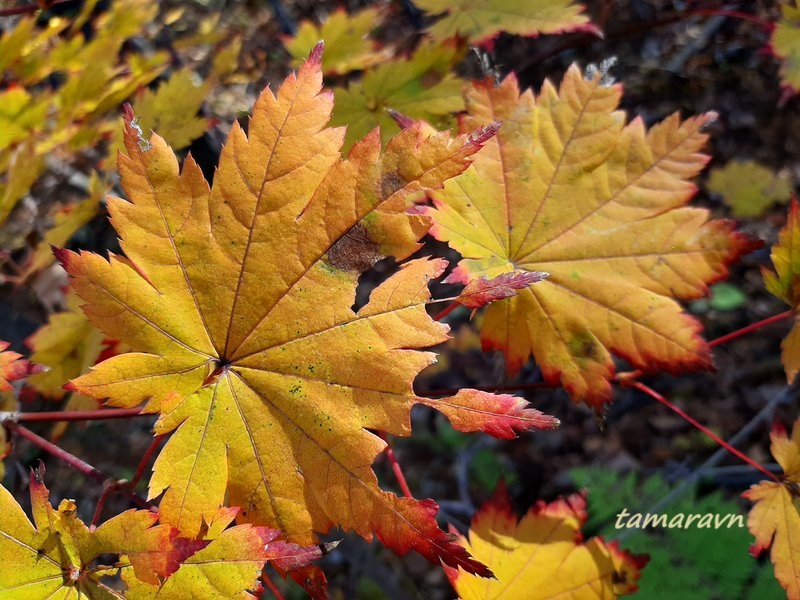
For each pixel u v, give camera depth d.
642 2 0.80
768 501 0.31
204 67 0.54
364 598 0.63
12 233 0.45
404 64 0.35
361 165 0.26
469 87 0.31
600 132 0.31
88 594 0.26
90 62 0.36
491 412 0.25
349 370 0.26
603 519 0.52
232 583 0.25
